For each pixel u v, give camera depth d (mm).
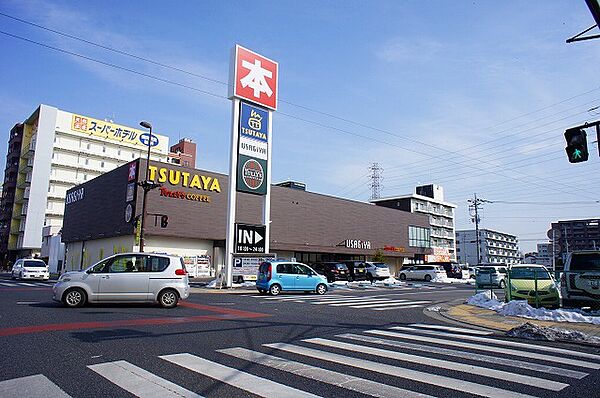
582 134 9492
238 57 26109
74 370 5609
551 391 5070
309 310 13617
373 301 17688
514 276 15461
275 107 27750
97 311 11688
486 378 5590
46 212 66125
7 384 4977
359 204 53188
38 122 67125
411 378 5527
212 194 38156
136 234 32812
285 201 44281
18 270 32625
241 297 18750
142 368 5750
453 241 92375
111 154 73875
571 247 83562
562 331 8812
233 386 5027
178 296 13227
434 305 16375
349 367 6043
